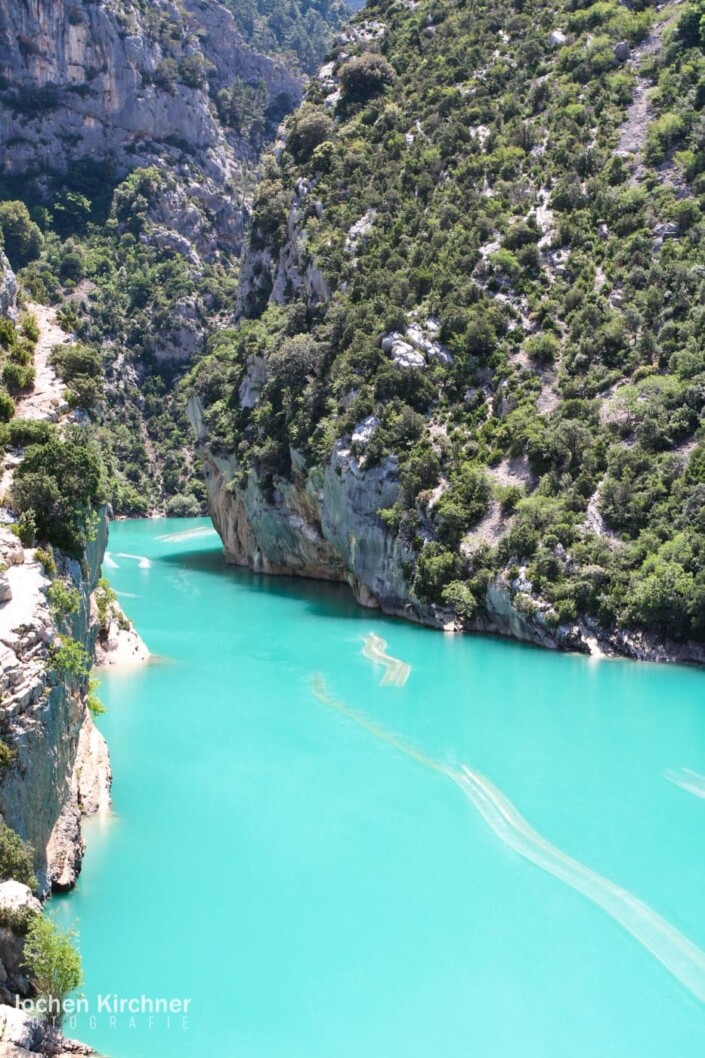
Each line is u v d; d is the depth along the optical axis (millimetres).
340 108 120812
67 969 24984
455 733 49062
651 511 66250
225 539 107062
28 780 28828
